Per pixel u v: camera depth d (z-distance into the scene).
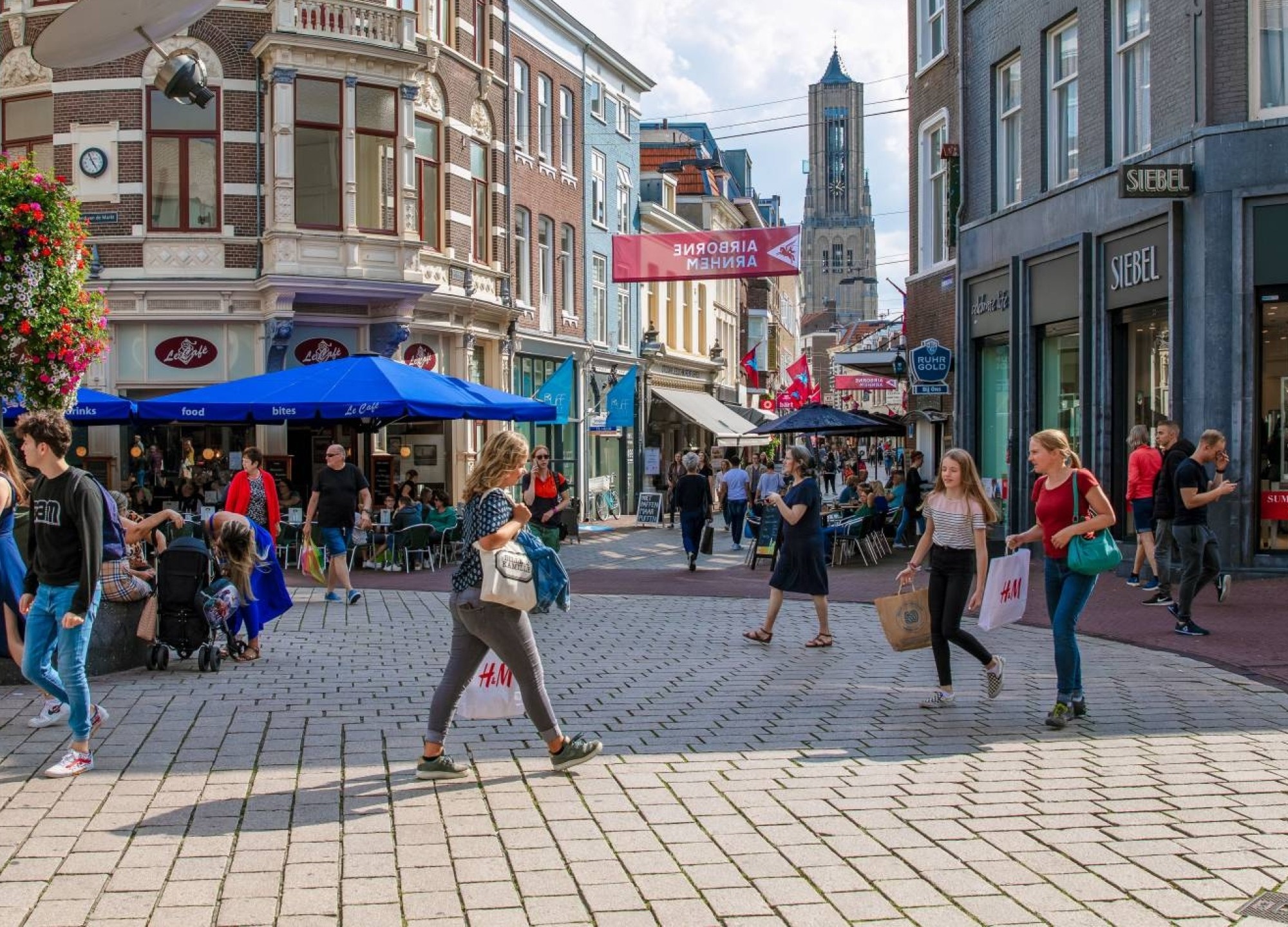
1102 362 17.30
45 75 23.05
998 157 21.17
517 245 31.22
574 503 27.42
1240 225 14.60
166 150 22.91
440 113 25.67
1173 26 15.67
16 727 7.64
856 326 91.12
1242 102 14.77
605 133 37.75
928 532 8.62
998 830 5.64
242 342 23.16
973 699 8.77
